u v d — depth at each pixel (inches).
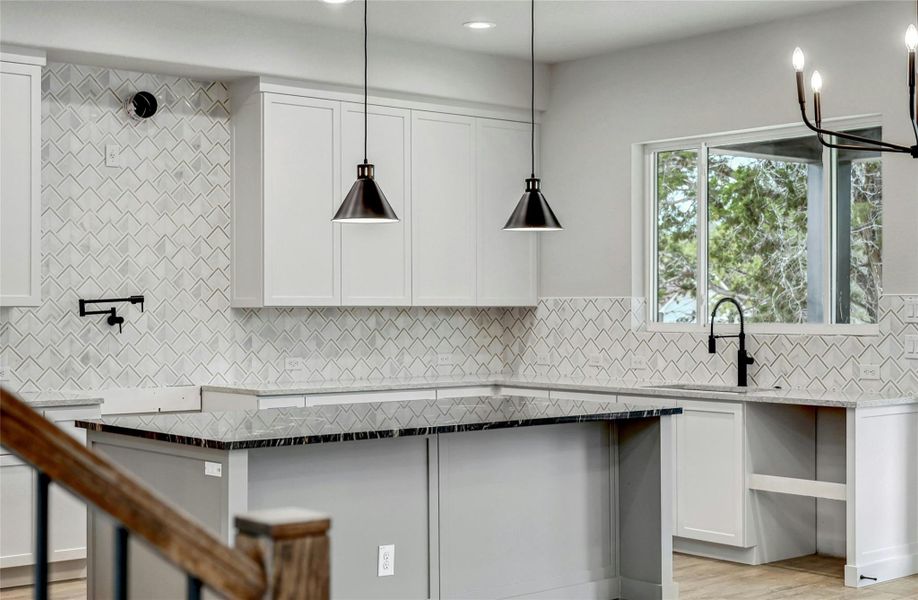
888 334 229.1
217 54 242.5
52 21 221.1
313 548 54.3
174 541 49.7
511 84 292.8
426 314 297.1
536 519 190.7
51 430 48.7
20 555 209.0
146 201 250.7
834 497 214.5
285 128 255.0
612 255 285.9
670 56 272.4
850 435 211.5
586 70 292.0
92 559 171.3
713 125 263.1
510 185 297.4
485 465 183.5
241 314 264.8
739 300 263.6
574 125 295.4
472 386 278.7
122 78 246.8
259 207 252.8
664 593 196.5
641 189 283.1
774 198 256.4
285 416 177.9
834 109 239.3
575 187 295.4
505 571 185.9
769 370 250.2
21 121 219.1
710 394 232.5
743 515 227.6
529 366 307.1
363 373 285.4
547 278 302.8
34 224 220.4
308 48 255.6
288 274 255.4
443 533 177.5
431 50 276.4
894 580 217.2
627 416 187.6
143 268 250.2
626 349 281.6
